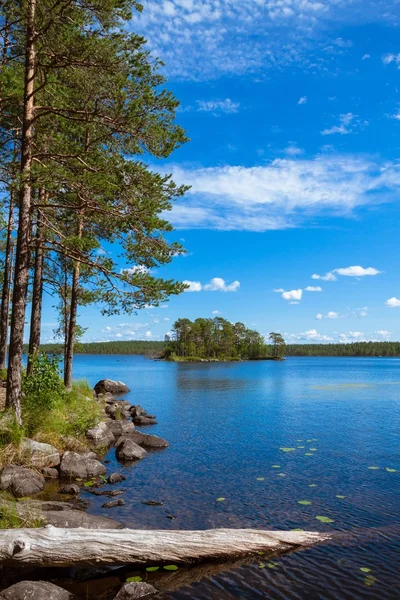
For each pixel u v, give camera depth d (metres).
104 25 11.59
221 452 13.56
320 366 108.50
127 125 11.74
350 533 7.26
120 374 65.75
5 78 12.38
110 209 11.91
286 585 5.63
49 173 10.98
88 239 12.19
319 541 6.92
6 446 10.05
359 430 17.53
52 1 11.16
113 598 5.24
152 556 5.97
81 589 5.46
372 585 5.64
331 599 5.32
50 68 11.76
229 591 5.47
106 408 22.12
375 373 70.81
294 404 26.89
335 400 29.16
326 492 9.50
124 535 6.00
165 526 7.43
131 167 11.78
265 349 168.88
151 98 11.60
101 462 12.02
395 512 8.25
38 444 10.72
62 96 12.41
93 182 11.30
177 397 31.44
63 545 5.70
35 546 5.62
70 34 10.80
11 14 11.78
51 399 13.27
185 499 8.96
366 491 9.57
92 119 12.09
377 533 7.26
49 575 5.74
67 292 20.94
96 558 5.75
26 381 13.86
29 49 11.57
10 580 5.56
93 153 12.09
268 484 10.10
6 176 13.76
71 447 12.00
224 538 6.40
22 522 6.52
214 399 30.03
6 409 10.98
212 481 10.34
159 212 12.73
